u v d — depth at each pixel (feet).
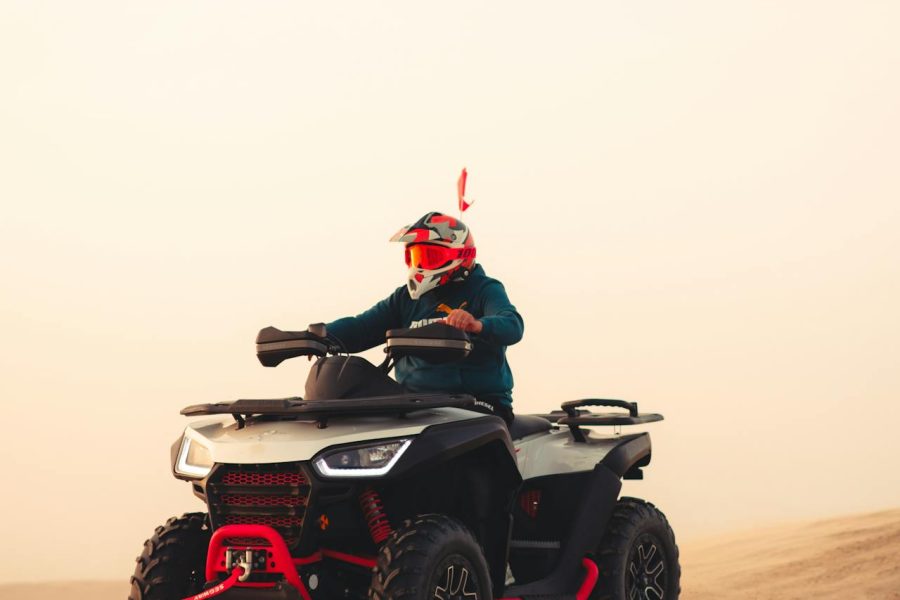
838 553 62.75
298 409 24.31
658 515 33.24
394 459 24.18
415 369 30.01
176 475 25.91
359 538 25.67
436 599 23.45
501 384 30.12
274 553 23.68
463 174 31.63
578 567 30.94
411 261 30.45
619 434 34.12
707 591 58.03
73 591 86.74
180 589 26.37
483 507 27.14
